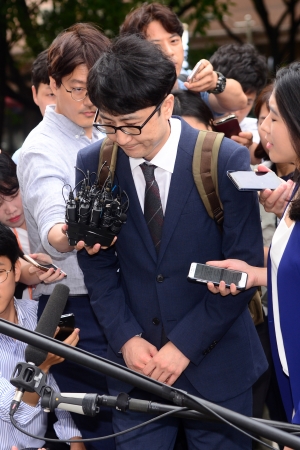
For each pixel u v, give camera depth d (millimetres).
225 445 3262
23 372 2381
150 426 3232
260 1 12305
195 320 3111
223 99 4539
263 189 2934
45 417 3619
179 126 3113
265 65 5199
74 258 3674
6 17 10828
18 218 3936
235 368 3219
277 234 2988
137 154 2922
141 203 3139
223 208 3039
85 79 3482
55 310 2670
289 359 2881
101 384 3773
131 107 2746
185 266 3105
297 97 2830
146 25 4316
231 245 3070
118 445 3266
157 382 2291
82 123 3631
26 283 3791
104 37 3566
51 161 3566
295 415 2746
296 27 12594
